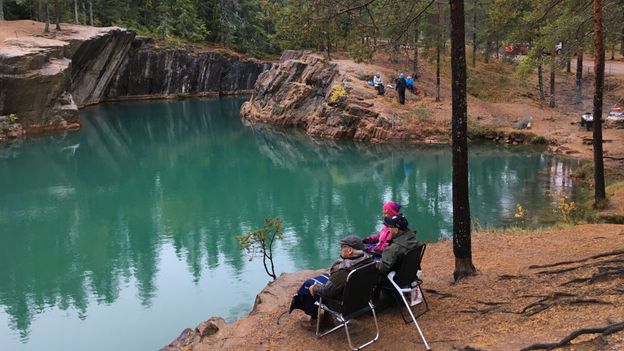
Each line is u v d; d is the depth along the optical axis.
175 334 9.68
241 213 18.67
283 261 13.32
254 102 44.66
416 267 6.08
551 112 32.12
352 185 22.31
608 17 15.26
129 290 11.90
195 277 12.45
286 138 34.38
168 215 18.67
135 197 21.52
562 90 37.97
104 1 64.38
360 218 17.44
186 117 46.28
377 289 6.49
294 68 40.88
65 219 18.44
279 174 25.23
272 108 40.69
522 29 17.23
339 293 5.50
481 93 36.50
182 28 66.81
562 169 21.62
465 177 7.13
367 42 9.56
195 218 18.23
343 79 34.88
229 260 13.55
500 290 6.50
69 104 39.06
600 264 6.35
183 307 10.80
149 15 68.62
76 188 23.16
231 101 59.41
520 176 21.09
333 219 17.42
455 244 7.33
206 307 10.77
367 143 30.81
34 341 9.59
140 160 29.53
